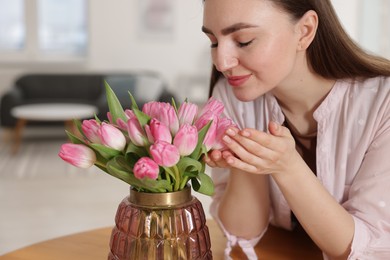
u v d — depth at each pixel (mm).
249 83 1011
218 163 894
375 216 1091
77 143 872
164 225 829
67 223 3381
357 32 5688
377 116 1137
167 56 7484
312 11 1014
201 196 3789
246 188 1211
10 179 4359
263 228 1244
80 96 6621
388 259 1084
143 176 744
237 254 1244
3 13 7016
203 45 7504
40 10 7109
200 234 869
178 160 759
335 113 1178
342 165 1185
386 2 5570
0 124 5758
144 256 833
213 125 823
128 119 845
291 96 1188
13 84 6551
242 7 931
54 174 4539
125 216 851
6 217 3477
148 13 7332
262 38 951
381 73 1150
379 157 1112
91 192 4043
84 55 7348
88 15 7195
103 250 1228
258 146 861
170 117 799
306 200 993
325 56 1117
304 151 1297
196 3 7371
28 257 1187
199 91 7602
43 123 5824
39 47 7184
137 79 6473
